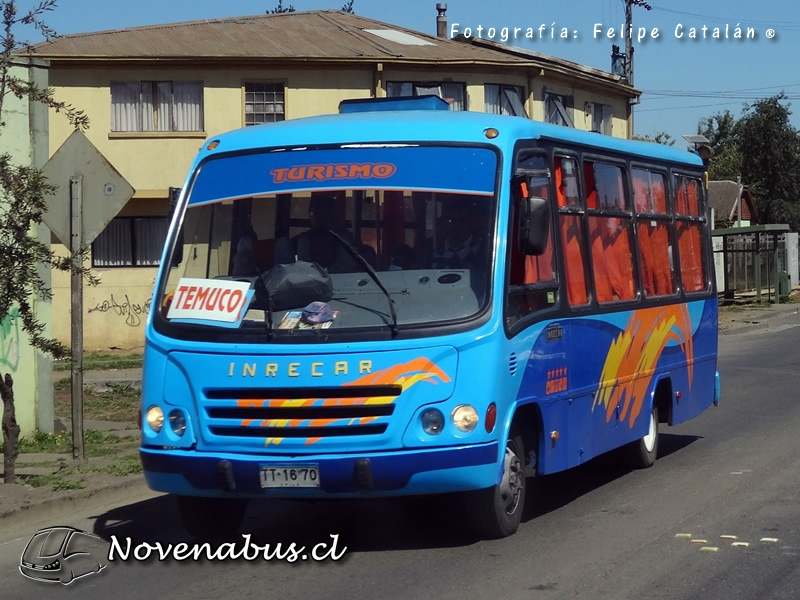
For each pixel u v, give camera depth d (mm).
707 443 11938
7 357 12312
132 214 26891
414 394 6711
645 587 6348
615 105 34312
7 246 9016
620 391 9516
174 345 7117
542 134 8250
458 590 6371
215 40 27922
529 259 7723
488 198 7336
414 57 27219
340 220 7375
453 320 6883
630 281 9867
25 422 12539
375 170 7488
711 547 7250
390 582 6609
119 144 26391
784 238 44219
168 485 7074
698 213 12094
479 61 27766
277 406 6781
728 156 72062
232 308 7094
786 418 13484
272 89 26875
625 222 9859
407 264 7172
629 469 10500
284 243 7410
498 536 7578
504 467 7496
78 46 26484
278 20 31406
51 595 6734
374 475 6668
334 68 26938
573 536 7688
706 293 12086
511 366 7180
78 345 10789
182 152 26547
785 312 33719
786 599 6086
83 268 9969
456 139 7590
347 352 6754
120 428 13984
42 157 12656
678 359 11117
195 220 7703
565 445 8273
